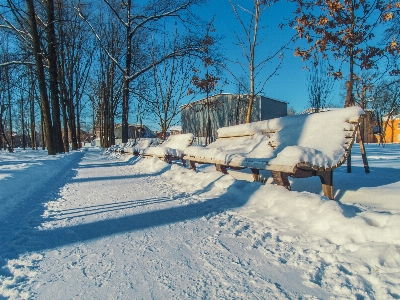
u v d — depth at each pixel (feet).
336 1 16.96
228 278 6.21
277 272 6.39
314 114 13.38
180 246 8.09
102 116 116.26
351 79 18.21
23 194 15.66
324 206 8.80
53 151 44.78
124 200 14.32
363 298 5.13
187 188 16.44
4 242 8.69
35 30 41.81
